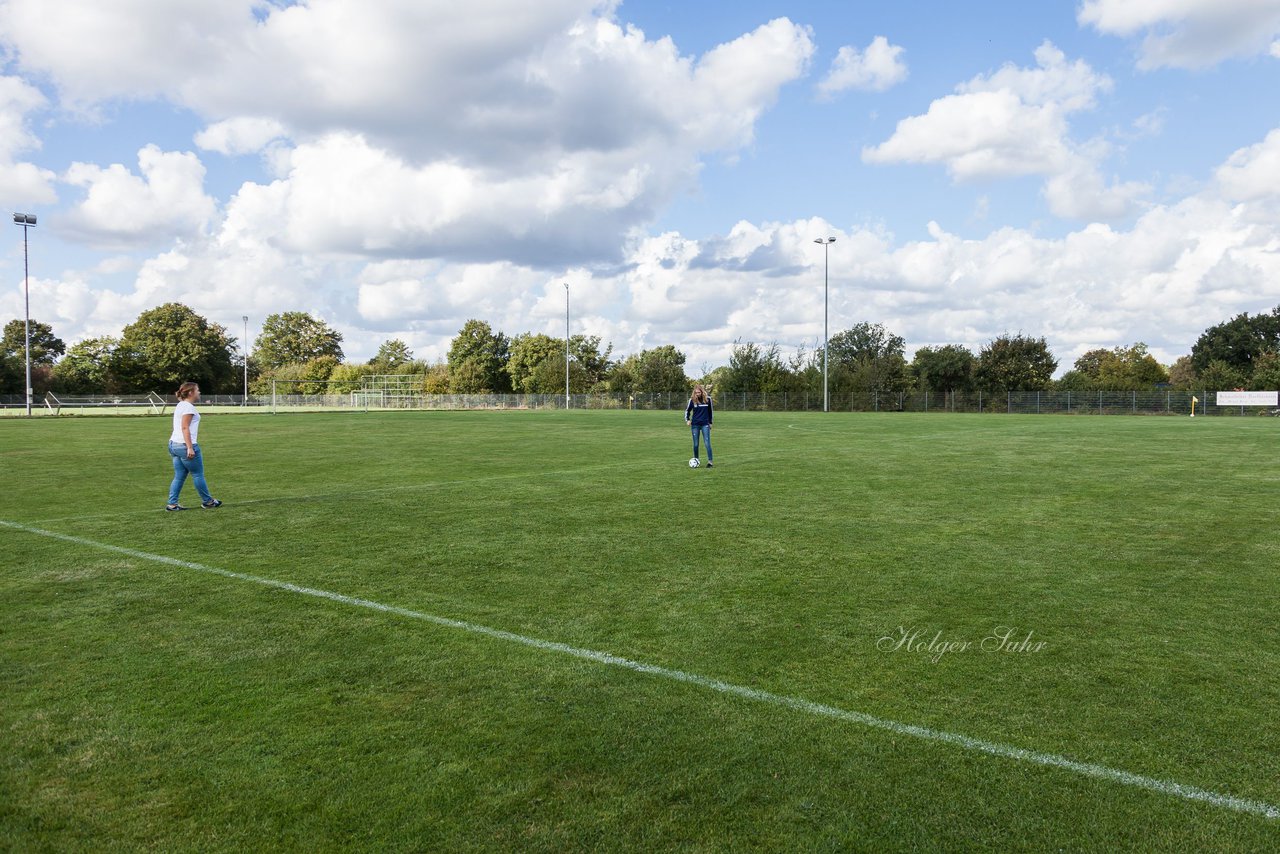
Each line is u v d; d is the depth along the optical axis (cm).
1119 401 5894
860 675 448
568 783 331
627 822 303
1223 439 2467
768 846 287
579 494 1199
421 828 299
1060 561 731
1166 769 341
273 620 557
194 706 408
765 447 2148
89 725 387
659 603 597
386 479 1404
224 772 342
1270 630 525
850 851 284
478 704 410
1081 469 1545
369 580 670
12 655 485
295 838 294
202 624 547
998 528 900
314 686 434
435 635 522
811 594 620
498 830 298
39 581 670
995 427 3309
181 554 776
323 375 10994
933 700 412
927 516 984
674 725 385
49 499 1170
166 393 9062
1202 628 530
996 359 6756
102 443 2359
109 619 559
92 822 306
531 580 669
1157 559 738
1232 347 7275
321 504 1104
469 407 8031
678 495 1184
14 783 334
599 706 407
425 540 843
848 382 6681
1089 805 313
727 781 332
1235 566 710
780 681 440
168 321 9125
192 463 1060
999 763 346
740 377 7056
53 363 9588
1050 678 442
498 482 1352
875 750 358
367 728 382
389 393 8706
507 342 9862
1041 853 283
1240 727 380
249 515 1011
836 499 1137
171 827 302
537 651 491
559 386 8369
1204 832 296
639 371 7662
